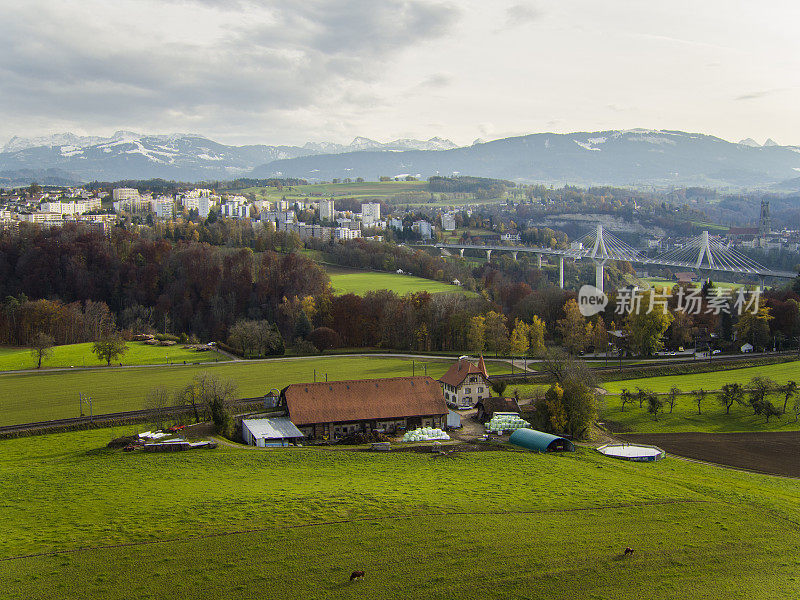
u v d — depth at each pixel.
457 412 129.88
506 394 138.75
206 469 87.81
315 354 188.50
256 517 69.94
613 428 122.12
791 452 108.31
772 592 59.12
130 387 142.50
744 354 186.75
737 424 125.00
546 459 97.62
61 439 106.81
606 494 81.94
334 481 83.38
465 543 65.62
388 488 80.69
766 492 86.31
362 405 115.75
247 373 158.75
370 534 66.75
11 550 62.09
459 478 86.69
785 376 160.62
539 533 68.81
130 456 94.06
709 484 88.44
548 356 152.12
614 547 66.56
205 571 59.12
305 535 66.12
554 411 114.06
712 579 61.03
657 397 139.38
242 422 113.38
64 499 75.75
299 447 102.62
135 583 57.09
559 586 58.78
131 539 64.62
